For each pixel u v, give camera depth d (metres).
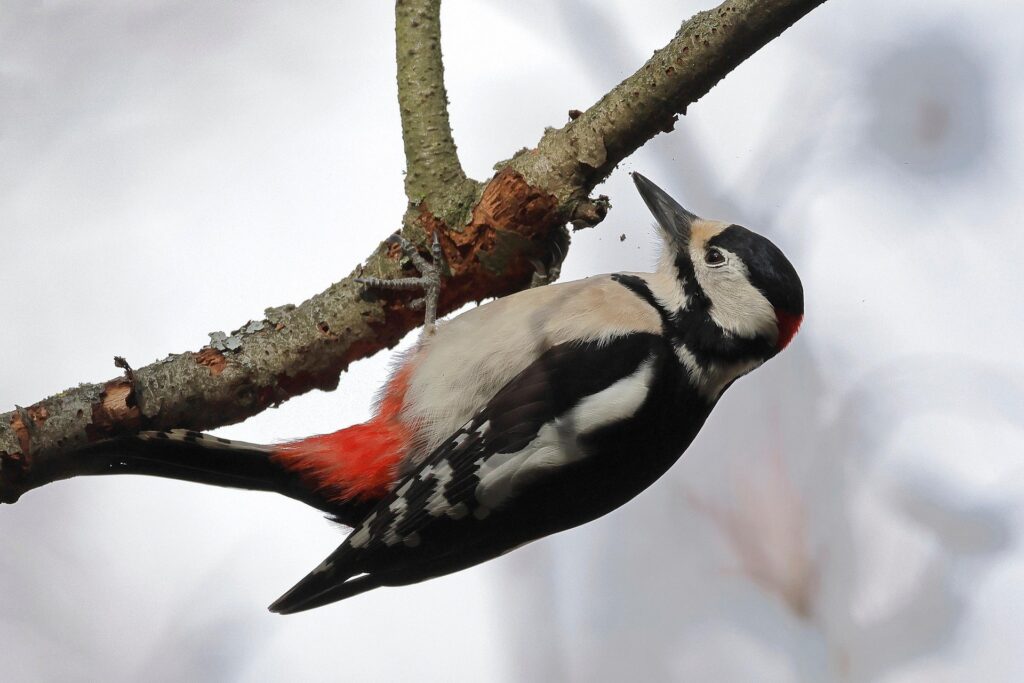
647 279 8.39
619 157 7.30
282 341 7.09
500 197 7.33
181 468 7.12
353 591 7.70
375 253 7.47
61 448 6.64
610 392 7.64
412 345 7.94
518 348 7.75
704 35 6.88
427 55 7.50
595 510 7.78
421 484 7.51
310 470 7.71
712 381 8.01
